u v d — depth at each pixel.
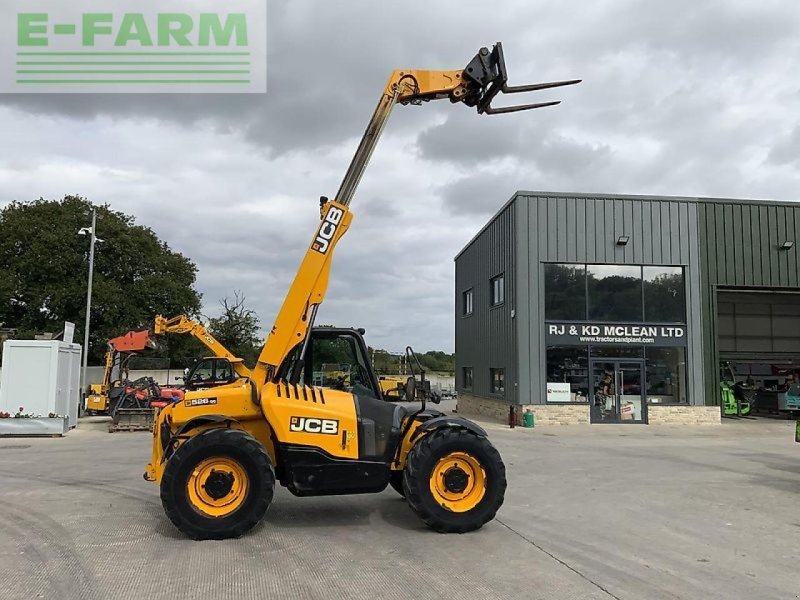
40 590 4.64
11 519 6.81
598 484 9.40
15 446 13.91
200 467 6.03
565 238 20.45
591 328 20.33
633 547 5.94
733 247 21.27
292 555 5.55
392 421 6.62
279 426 6.27
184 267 44.94
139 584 4.78
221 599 4.48
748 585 4.91
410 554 5.61
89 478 9.48
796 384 24.53
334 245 6.85
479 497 6.42
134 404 18.11
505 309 21.70
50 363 16.61
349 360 7.40
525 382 19.86
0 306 36.97
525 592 4.67
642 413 20.30
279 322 6.66
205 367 15.61
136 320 39.16
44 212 39.06
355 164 6.91
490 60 7.14
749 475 10.36
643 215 20.88
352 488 6.39
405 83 7.05
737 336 28.09
